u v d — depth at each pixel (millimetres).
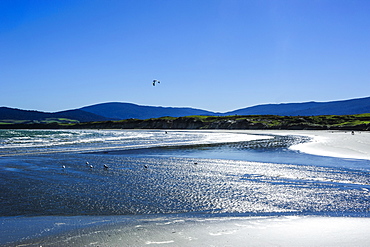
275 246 7441
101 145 46469
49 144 47594
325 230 8852
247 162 26594
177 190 15578
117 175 20172
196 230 9055
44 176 19750
